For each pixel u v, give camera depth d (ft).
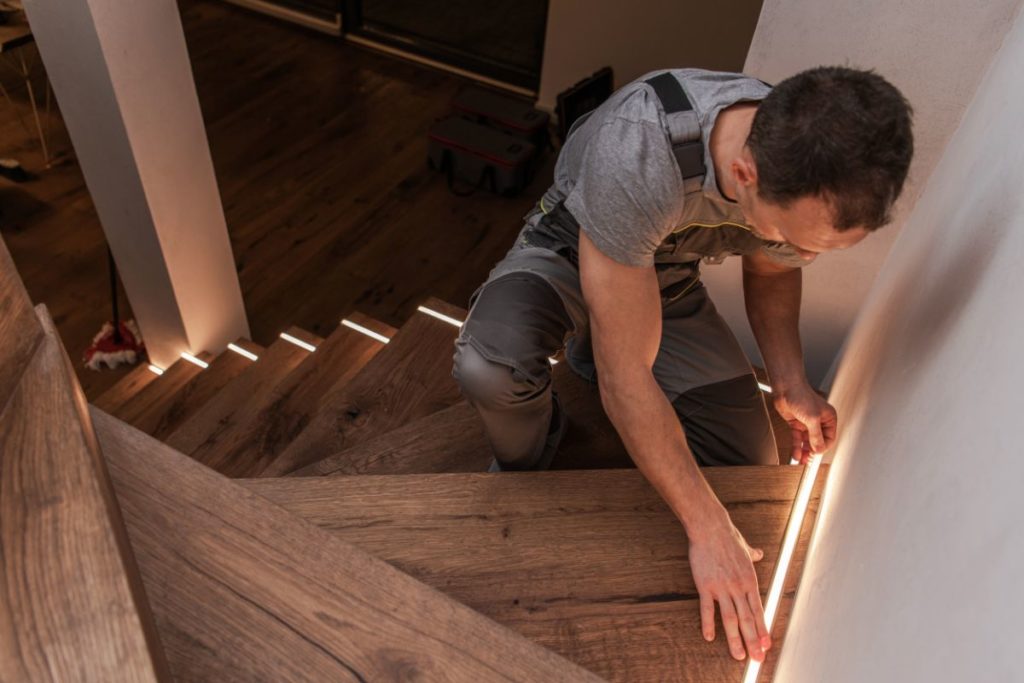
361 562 2.13
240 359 11.23
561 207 4.27
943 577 2.02
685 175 3.37
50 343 2.17
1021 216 2.45
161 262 10.35
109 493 2.00
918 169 4.90
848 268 5.52
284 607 2.05
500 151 15.79
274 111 17.81
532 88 19.24
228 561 2.12
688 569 3.80
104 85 8.45
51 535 1.79
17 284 2.06
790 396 4.57
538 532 3.90
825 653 2.89
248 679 1.95
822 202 2.71
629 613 3.65
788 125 2.69
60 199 15.06
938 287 3.25
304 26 20.62
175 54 9.02
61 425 1.99
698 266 4.72
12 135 16.29
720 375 5.01
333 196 15.79
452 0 18.94
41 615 1.67
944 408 2.56
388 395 6.34
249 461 7.52
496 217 15.74
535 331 4.22
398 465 5.10
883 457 3.13
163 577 2.08
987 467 1.99
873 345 4.30
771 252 4.09
